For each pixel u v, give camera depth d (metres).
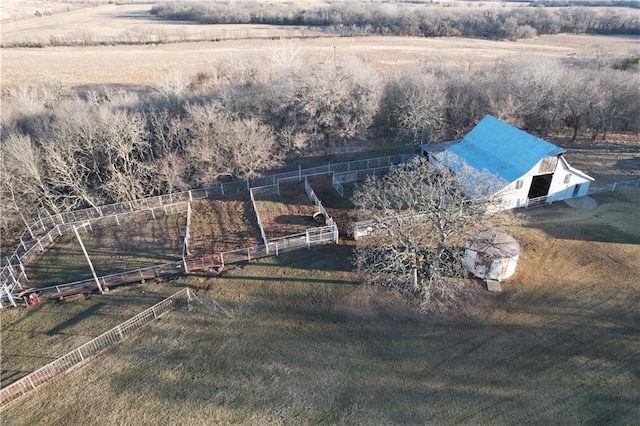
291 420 25.97
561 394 26.62
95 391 28.55
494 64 88.12
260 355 30.53
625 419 24.95
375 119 68.81
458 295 34.94
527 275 36.91
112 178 51.56
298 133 58.97
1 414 27.47
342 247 41.66
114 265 41.69
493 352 29.84
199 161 53.78
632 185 51.12
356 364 29.44
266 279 38.00
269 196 52.72
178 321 33.94
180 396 27.83
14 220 50.16
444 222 37.78
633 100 62.59
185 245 43.31
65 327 34.12
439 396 26.92
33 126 56.47
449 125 68.62
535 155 45.22
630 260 38.09
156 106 62.88
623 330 31.05
